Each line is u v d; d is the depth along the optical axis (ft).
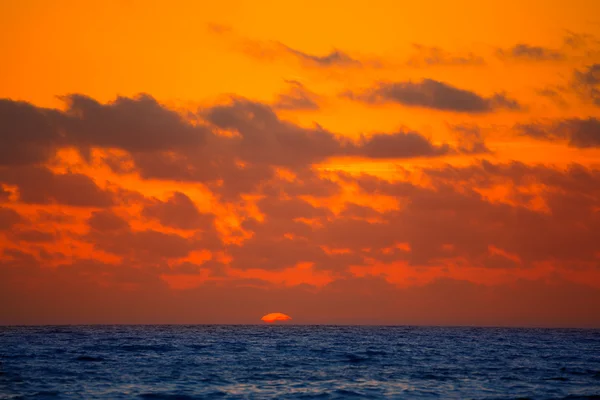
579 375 274.77
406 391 226.17
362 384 242.17
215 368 288.92
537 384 245.65
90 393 212.43
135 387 226.17
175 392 217.15
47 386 224.74
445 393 222.48
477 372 284.00
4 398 201.36
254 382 244.01
